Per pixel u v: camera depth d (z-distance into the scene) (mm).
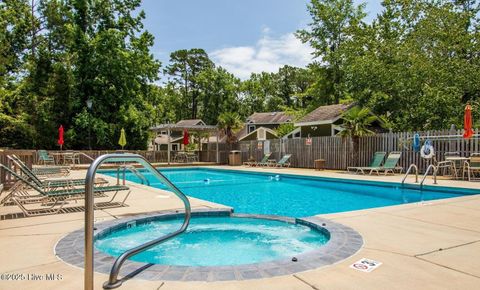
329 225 4602
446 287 2561
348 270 2908
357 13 27844
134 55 27031
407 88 18719
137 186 9578
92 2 26422
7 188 8539
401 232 4238
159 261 3934
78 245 3688
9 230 4418
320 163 16609
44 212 5668
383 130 21188
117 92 26531
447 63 18234
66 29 26297
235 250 4340
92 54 25672
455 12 19297
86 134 25250
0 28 24078
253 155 22031
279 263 3084
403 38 21672
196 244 4574
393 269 2938
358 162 15391
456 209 5840
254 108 58594
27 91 25109
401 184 10102
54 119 24906
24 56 27406
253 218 5520
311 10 28562
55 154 18828
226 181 13992
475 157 10367
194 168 20297
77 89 25578
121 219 5027
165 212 5629
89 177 2322
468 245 3684
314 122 23297
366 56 20094
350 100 27438
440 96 17297
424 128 18984
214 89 50625
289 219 5176
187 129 23531
